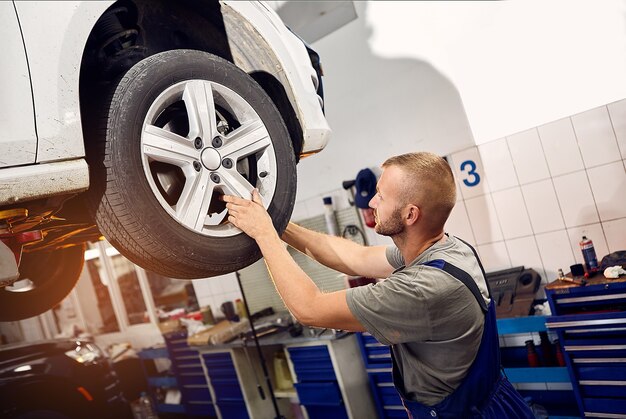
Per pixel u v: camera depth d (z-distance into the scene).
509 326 2.80
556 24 2.81
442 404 1.38
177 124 1.44
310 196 3.95
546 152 2.94
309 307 1.34
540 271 3.06
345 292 1.39
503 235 3.15
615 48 2.67
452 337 1.34
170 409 4.84
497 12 2.97
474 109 3.14
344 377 3.41
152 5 1.59
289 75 1.63
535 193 3.01
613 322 2.39
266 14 1.68
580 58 2.77
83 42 1.21
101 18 1.41
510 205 3.10
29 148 1.10
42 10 1.16
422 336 1.34
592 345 2.48
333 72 3.66
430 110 3.30
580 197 2.87
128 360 5.28
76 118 1.17
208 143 1.34
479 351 1.38
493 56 3.03
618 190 2.76
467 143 3.20
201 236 1.28
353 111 3.62
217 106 1.48
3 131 1.08
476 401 1.38
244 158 1.52
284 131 1.51
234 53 1.69
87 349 3.08
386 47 3.40
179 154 1.28
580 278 2.62
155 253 1.20
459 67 3.16
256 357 4.09
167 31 1.66
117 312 5.93
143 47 1.49
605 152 2.77
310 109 1.66
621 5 2.62
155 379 4.97
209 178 1.33
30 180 1.09
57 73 1.15
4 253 1.11
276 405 3.75
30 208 1.18
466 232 3.28
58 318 6.71
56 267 2.03
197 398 4.60
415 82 3.33
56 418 2.69
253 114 1.45
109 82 1.35
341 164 3.75
